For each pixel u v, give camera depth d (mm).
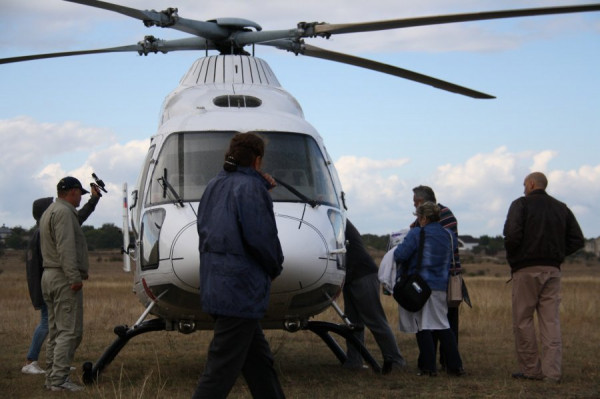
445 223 7883
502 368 7934
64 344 6719
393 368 7863
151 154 7340
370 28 7758
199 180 6852
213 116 7348
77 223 6855
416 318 7387
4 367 8234
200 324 7020
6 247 93250
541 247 7207
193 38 8930
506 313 14109
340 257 6812
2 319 13250
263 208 4531
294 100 8109
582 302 16078
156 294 6625
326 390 6734
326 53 8594
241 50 8844
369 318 7797
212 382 4539
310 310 6793
